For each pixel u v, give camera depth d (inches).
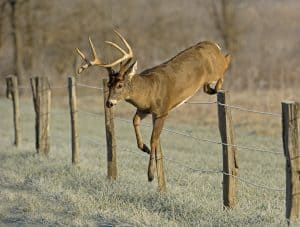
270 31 6186.0
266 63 4635.8
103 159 1855.3
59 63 5930.1
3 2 5708.7
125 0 6417.3
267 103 3122.5
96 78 4690.0
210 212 1167.0
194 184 1487.5
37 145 1929.1
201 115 3245.6
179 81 1465.3
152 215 1178.6
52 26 6038.4
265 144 2278.5
